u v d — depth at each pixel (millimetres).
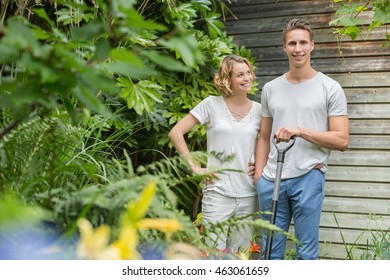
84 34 725
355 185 4176
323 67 4340
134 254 520
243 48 4195
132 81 3350
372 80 4199
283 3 4465
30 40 604
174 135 3008
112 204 758
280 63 4441
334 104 2719
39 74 649
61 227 745
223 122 2885
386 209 4090
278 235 2742
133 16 659
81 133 2068
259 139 2908
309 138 2604
